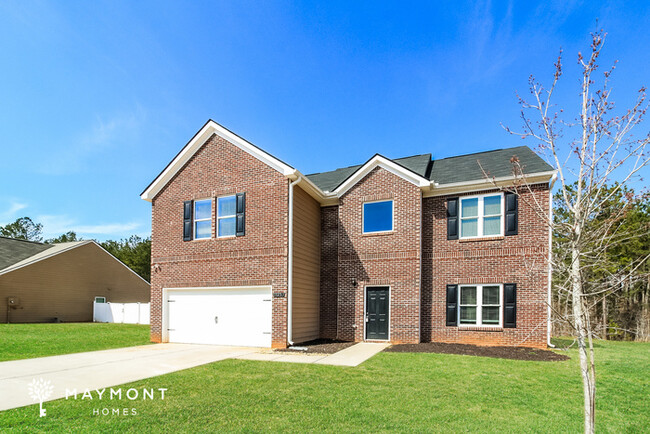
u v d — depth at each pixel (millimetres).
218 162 14945
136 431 5023
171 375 8258
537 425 5328
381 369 8812
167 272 15367
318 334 15594
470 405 6184
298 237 14180
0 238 33062
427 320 14242
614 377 8336
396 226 14453
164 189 15906
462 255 13961
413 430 5082
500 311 13258
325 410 5863
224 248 14367
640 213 18484
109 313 29828
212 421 5395
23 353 11719
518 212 13305
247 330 13625
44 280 28719
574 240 4359
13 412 5750
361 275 14758
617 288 4621
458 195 14328
